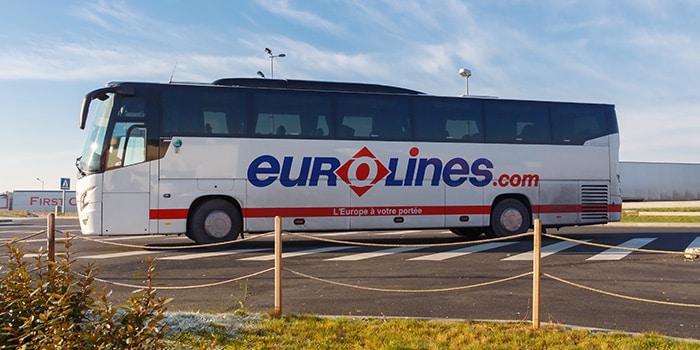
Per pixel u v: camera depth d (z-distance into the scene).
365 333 6.74
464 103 17.22
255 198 15.38
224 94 15.45
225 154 15.24
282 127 15.73
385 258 13.75
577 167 17.91
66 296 4.70
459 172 16.91
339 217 15.94
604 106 18.47
